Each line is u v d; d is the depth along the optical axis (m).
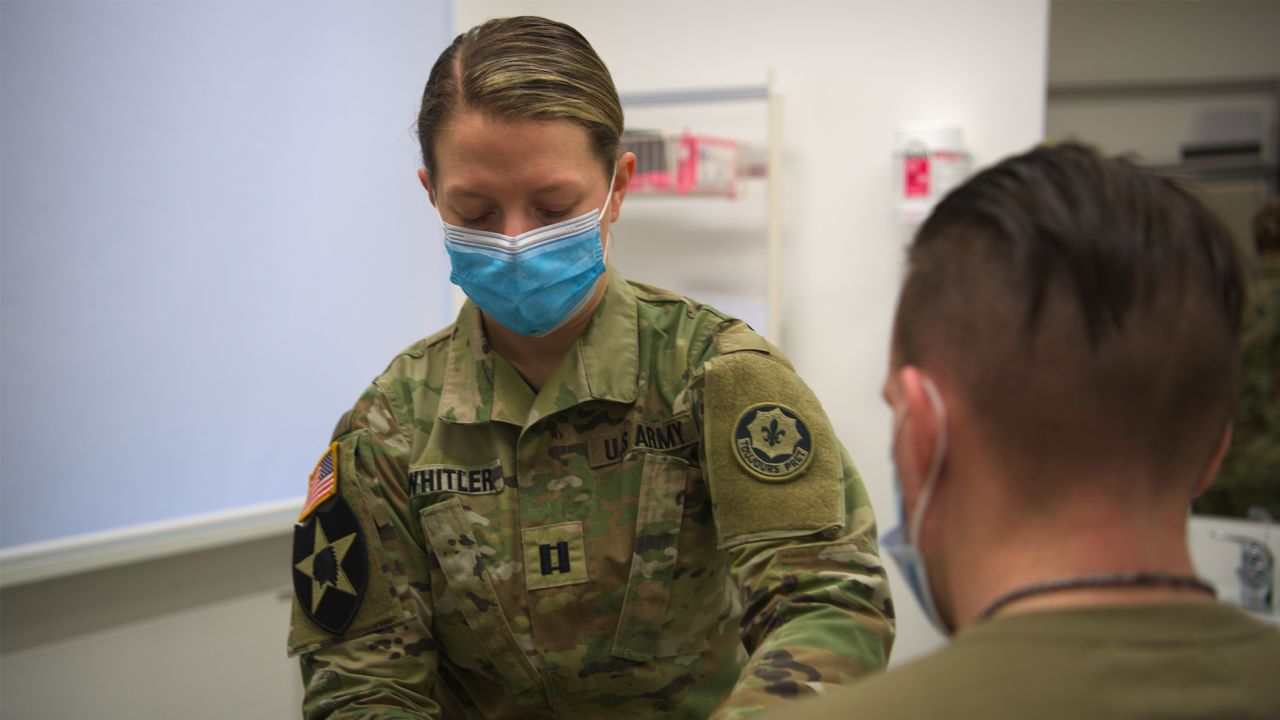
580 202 0.91
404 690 0.92
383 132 2.38
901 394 0.50
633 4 2.70
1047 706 0.40
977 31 2.50
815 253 2.68
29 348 1.82
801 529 0.88
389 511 0.97
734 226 2.75
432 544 0.96
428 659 0.96
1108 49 2.33
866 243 2.64
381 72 2.37
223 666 2.10
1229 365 0.44
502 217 0.89
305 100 2.22
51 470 1.85
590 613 0.95
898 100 2.58
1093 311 0.43
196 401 2.06
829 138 2.64
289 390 2.22
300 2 2.20
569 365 0.97
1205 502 2.16
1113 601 0.43
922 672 0.43
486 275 0.90
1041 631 0.43
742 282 2.76
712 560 0.97
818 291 2.69
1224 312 0.44
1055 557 0.45
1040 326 0.44
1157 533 0.44
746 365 0.93
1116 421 0.43
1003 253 0.45
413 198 2.44
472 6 2.57
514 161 0.86
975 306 0.46
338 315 2.30
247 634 2.14
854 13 2.59
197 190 2.05
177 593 2.03
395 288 2.41
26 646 1.82
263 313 2.16
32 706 1.83
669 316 1.01
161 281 2.00
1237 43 2.18
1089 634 0.42
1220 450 0.47
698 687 0.97
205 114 2.05
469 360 1.00
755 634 0.88
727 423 0.92
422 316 2.48
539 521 0.95
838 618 0.82
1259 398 2.09
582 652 0.95
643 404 0.97
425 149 0.92
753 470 0.90
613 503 0.96
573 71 0.88
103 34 1.90
